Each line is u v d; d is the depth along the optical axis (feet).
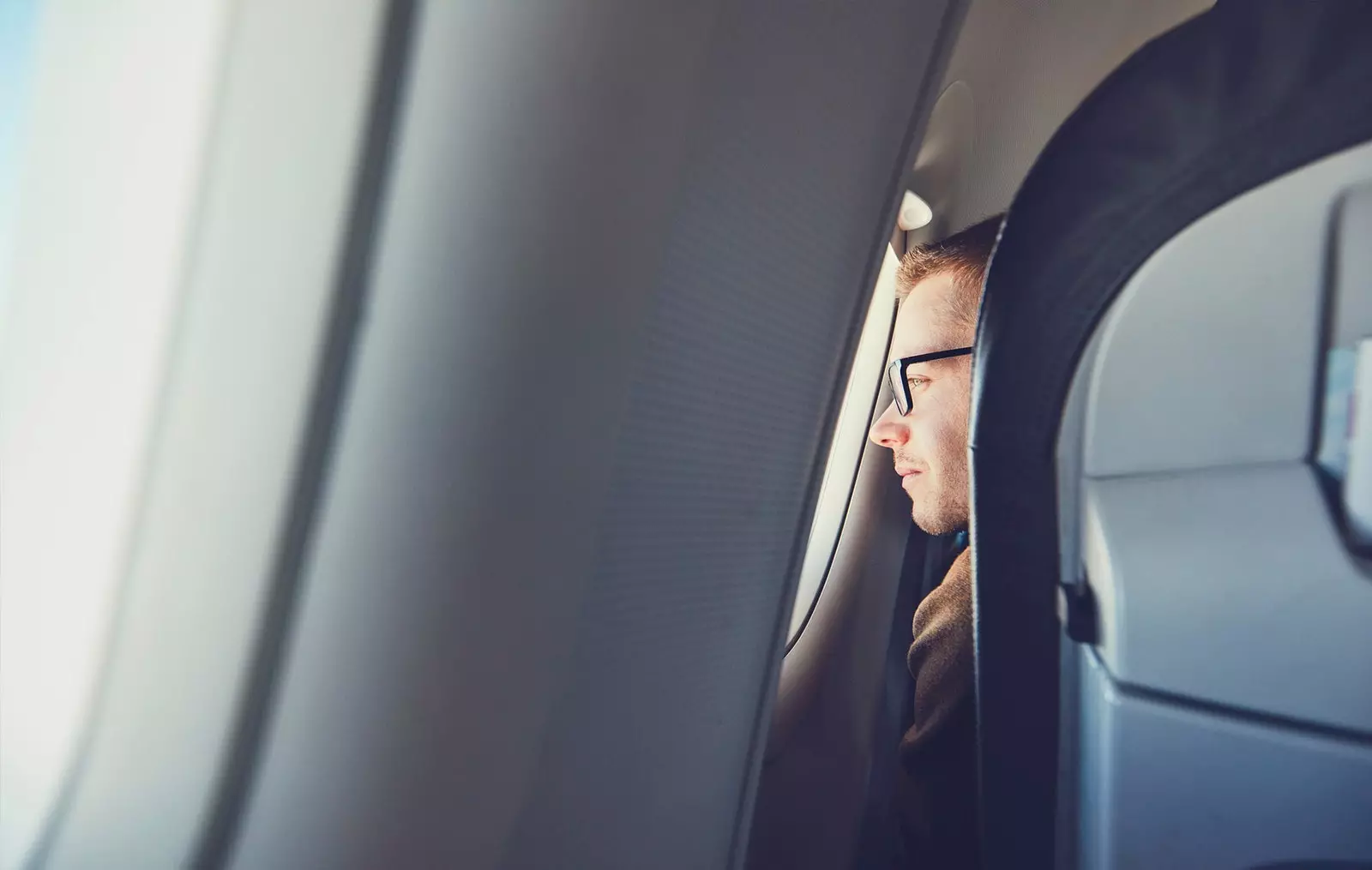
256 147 0.78
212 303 0.78
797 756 3.85
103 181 0.79
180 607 0.80
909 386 3.77
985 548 1.79
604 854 1.47
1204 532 1.51
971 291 3.62
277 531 0.82
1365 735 1.45
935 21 1.86
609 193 0.97
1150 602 1.55
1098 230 1.52
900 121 1.88
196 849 0.83
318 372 0.82
